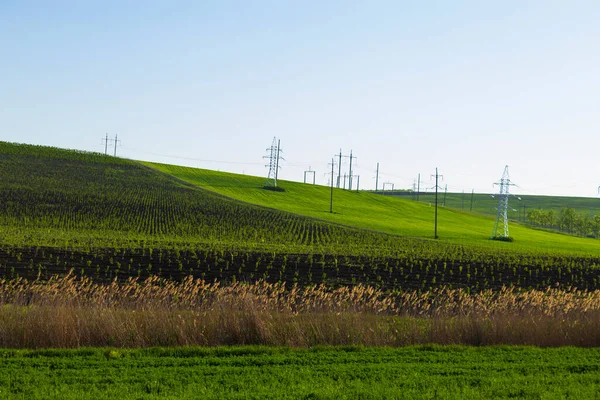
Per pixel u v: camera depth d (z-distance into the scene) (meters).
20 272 33.06
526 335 15.79
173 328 14.36
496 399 10.30
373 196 140.12
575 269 48.88
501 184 92.88
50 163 110.75
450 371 12.09
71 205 78.75
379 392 10.43
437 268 43.91
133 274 35.03
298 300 22.73
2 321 13.81
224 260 41.56
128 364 11.98
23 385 10.23
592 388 11.09
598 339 15.80
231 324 14.77
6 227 59.88
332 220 90.19
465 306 20.42
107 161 122.56
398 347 14.69
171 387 10.45
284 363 12.48
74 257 39.50
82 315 14.48
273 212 90.00
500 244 79.88
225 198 99.88
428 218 116.44
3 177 92.38
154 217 76.75
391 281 37.00
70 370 11.30
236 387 10.57
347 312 16.91
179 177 122.69
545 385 11.24
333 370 11.89
